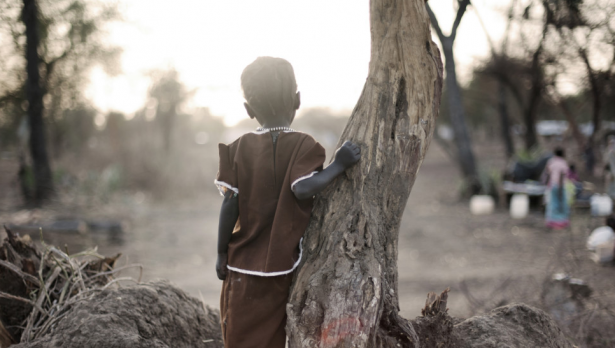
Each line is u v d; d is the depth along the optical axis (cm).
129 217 1281
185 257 877
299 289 190
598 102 1423
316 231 203
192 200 1734
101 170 1803
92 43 1595
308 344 173
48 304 270
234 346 192
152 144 1988
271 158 191
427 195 1694
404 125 209
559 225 975
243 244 191
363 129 210
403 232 1083
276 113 198
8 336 253
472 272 683
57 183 1423
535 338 241
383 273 192
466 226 1114
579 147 1750
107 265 313
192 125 2353
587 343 329
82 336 219
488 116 3794
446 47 1416
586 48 1108
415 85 210
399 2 211
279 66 195
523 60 1516
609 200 1025
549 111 2258
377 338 185
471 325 243
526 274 595
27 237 301
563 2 990
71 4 1511
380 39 215
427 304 229
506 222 1129
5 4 1314
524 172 1403
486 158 2453
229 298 195
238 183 194
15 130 2088
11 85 1550
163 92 2061
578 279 455
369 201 205
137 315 241
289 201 187
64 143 2789
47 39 1529
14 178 1694
